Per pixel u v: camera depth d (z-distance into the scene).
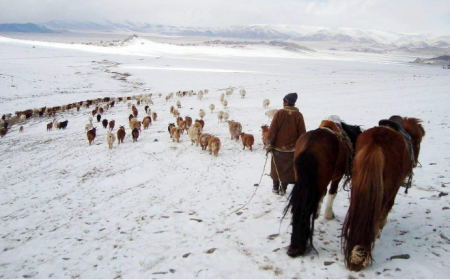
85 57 96.00
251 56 154.12
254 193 7.42
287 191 7.45
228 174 9.63
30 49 106.62
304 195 4.04
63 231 6.35
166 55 129.75
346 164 4.65
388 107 19.66
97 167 11.91
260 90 37.19
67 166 12.38
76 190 9.42
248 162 10.85
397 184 4.10
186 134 17.20
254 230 5.43
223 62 99.44
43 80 48.97
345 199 6.62
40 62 73.62
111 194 8.76
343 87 35.00
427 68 129.25
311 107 21.98
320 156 4.16
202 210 6.75
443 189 6.53
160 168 11.09
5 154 15.44
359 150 3.99
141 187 9.17
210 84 47.84
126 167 11.58
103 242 5.61
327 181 4.32
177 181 9.42
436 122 13.99
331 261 4.16
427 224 5.12
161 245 5.22
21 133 21.77
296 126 5.96
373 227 3.67
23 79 47.50
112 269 4.59
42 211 7.80
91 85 48.47
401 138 4.23
